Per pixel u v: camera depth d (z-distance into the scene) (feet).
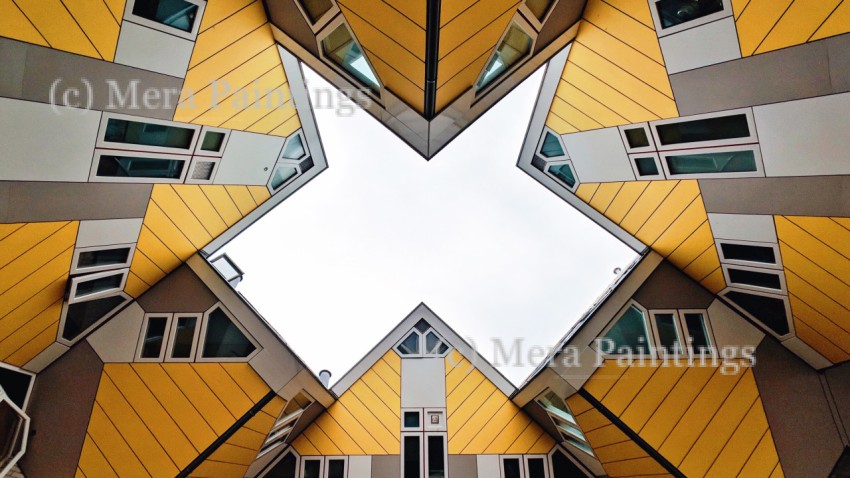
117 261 25.26
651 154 25.05
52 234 20.18
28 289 21.34
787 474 24.88
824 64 15.88
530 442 35.83
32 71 15.10
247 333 28.32
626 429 26.43
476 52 19.62
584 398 27.09
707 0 18.01
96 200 20.94
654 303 28.60
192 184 25.50
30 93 15.37
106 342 27.35
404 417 36.68
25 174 16.97
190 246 29.30
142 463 25.96
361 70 22.08
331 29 20.49
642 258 29.91
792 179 19.79
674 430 26.18
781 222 21.94
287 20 22.24
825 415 25.54
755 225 23.29
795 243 22.18
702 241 26.78
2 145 15.57
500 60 21.95
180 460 26.32
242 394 27.35
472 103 23.36
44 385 26.02
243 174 28.55
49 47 15.21
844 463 24.53
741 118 19.88
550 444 35.81
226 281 29.14
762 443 25.49
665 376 26.94
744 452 25.46
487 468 35.01
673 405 26.50
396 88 21.26
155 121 20.67
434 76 18.69
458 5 16.17
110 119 18.81
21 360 24.50
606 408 26.61
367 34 19.17
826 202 19.25
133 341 27.61
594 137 27.89
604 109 25.84
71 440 25.54
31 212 18.35
